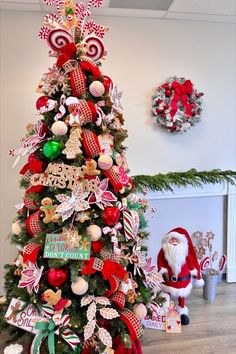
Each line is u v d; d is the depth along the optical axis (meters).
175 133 2.47
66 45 1.34
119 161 1.47
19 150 1.40
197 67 2.48
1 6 2.12
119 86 2.36
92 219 1.36
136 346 1.55
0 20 2.16
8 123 2.23
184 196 2.53
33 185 1.35
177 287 1.99
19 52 2.20
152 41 2.38
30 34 2.20
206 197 2.61
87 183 1.31
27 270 1.28
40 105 1.40
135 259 1.49
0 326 1.47
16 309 1.38
